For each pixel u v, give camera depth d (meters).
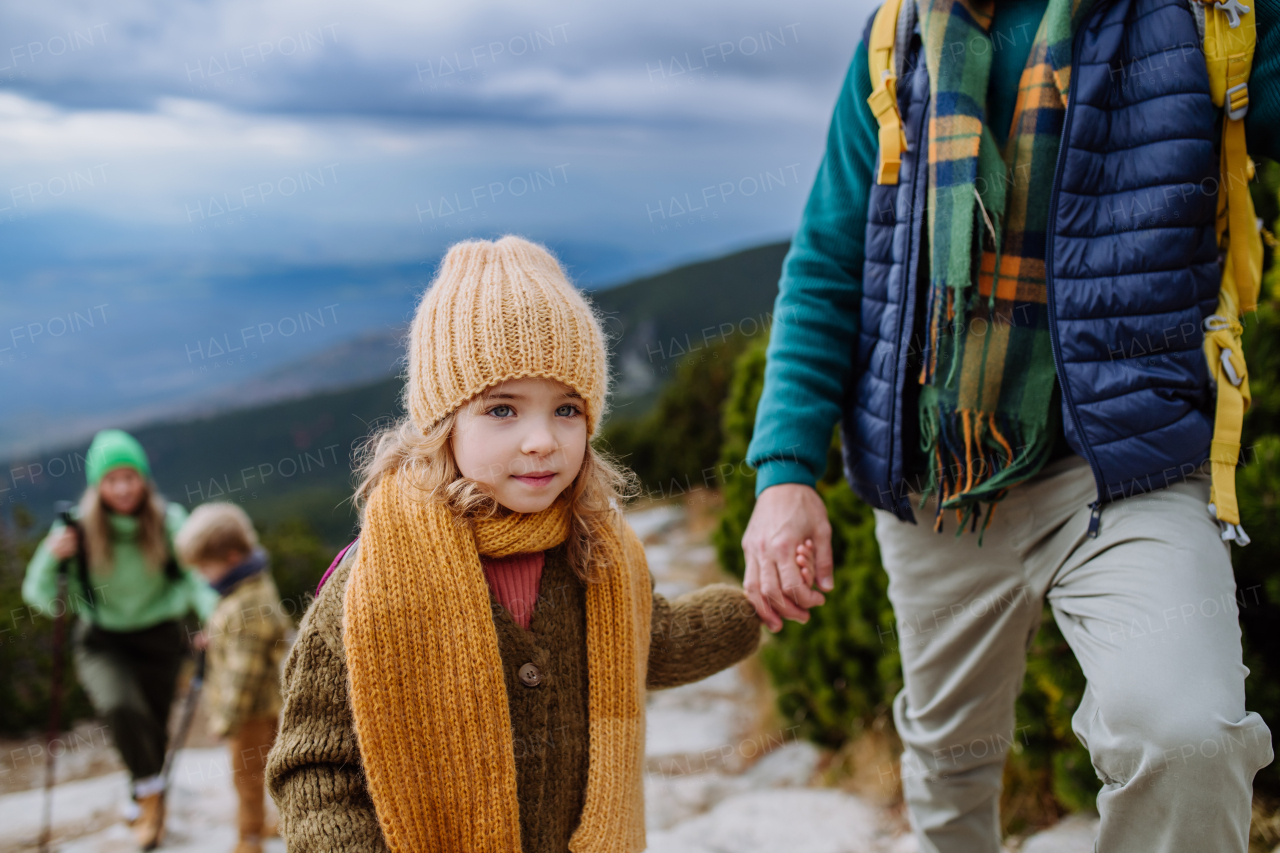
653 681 1.62
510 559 1.34
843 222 1.81
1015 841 2.59
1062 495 1.58
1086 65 1.45
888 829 2.93
